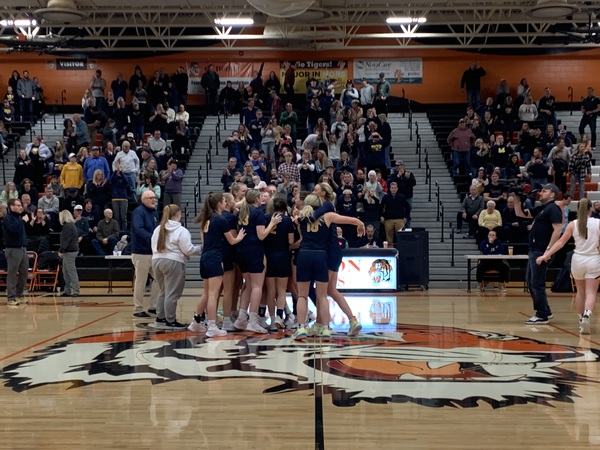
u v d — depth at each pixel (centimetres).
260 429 381
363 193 1520
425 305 1093
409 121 2131
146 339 723
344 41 2397
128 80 2414
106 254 1484
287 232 785
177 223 818
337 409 422
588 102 2058
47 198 1606
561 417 404
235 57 2419
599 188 1858
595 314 965
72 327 833
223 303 799
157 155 1850
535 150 1661
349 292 1338
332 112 1945
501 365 562
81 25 2058
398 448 347
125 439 365
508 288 1448
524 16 2186
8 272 1141
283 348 653
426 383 493
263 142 1830
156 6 1992
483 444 354
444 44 2380
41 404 443
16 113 2286
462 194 1808
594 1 1773
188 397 457
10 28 2097
